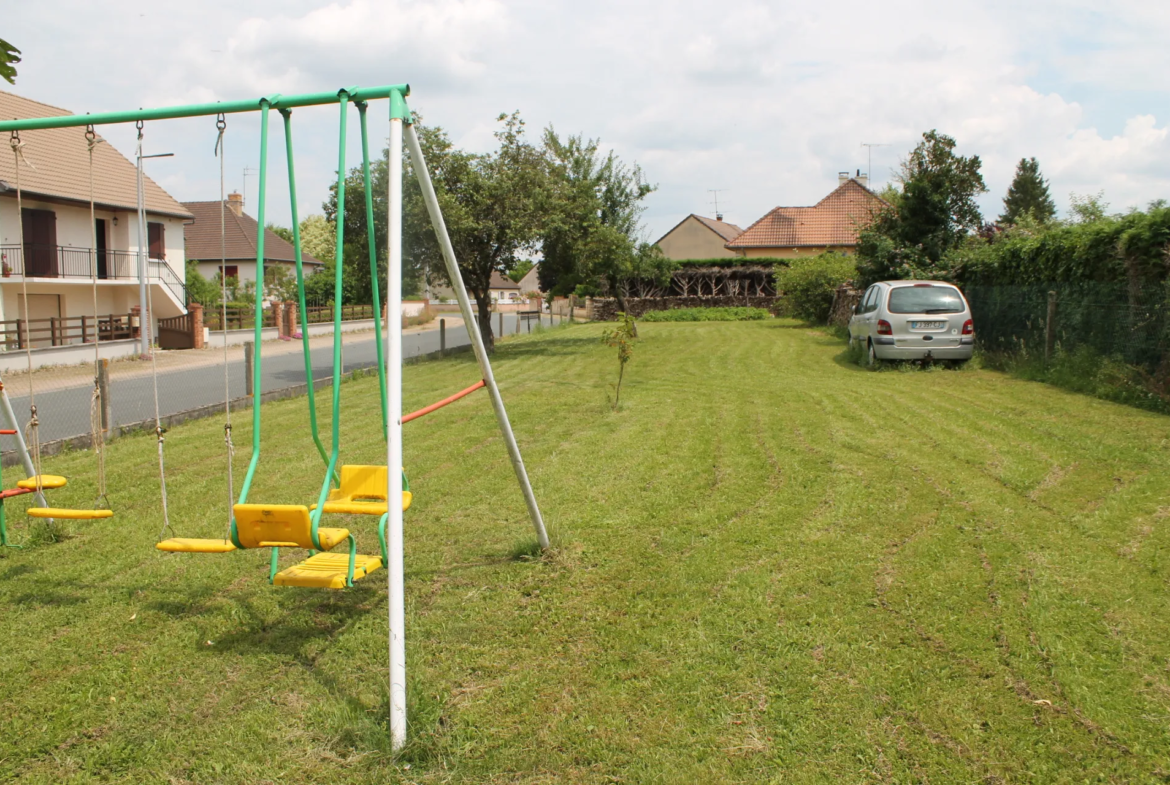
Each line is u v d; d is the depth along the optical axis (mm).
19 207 4512
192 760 2873
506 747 2887
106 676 3451
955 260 16266
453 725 3021
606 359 17156
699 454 7219
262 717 3117
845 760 2746
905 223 18938
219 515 5887
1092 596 3881
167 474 7273
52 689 3352
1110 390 9477
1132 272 9547
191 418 10648
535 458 7336
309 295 41562
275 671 3482
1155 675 3178
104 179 24281
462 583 4383
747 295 38375
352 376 15586
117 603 4238
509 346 22094
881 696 3107
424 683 3312
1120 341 9969
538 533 4777
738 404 10023
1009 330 13258
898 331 13094
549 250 20438
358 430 9430
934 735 2861
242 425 10070
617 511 5555
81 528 5598
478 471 6914
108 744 2963
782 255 41281
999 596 3928
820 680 3234
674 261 37906
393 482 3086
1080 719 2920
